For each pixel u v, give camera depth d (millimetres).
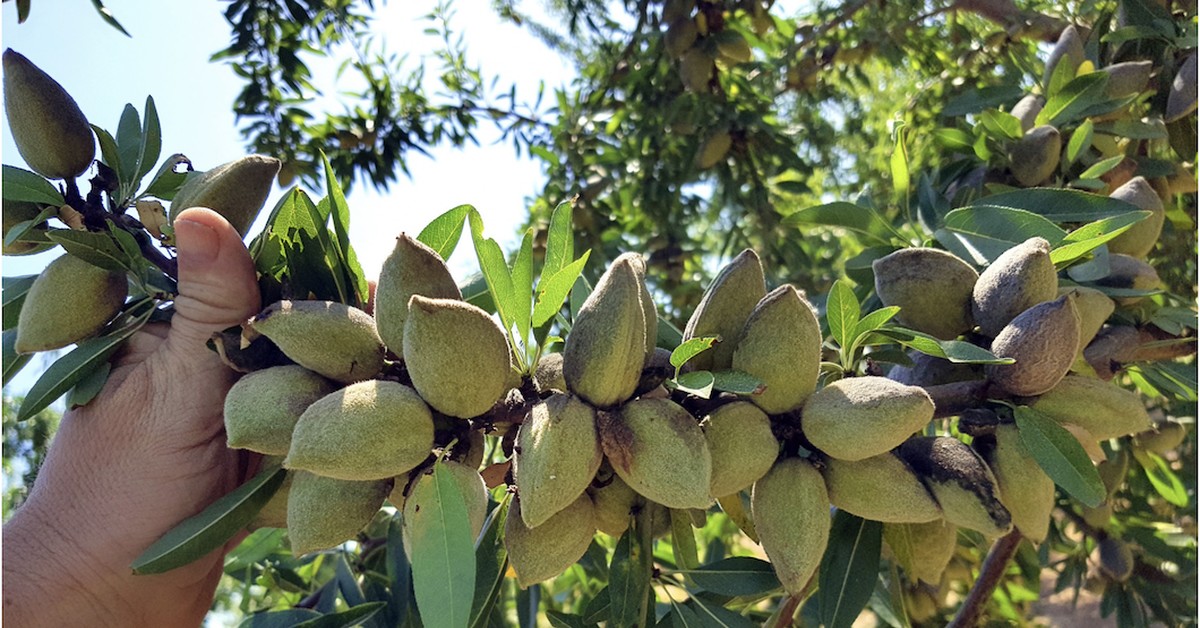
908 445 244
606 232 743
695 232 894
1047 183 412
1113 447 464
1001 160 415
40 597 249
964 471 231
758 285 243
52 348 247
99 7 448
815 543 224
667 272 737
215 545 224
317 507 213
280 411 213
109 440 259
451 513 206
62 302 245
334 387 225
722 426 225
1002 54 672
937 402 256
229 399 218
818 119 835
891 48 760
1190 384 344
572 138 785
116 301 255
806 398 231
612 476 241
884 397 217
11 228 263
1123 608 496
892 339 255
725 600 358
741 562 299
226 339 234
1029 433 238
